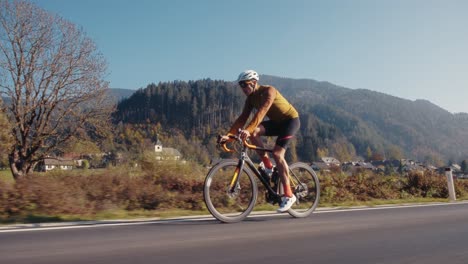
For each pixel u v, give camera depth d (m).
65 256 2.64
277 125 4.35
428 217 4.51
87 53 23.36
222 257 2.67
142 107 184.62
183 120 169.00
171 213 4.96
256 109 4.31
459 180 10.91
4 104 21.77
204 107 176.38
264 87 4.16
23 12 21.97
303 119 155.00
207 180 4.07
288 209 4.36
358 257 2.71
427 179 10.11
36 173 5.58
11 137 19.97
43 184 4.86
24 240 3.11
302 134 135.88
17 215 4.46
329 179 7.95
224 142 4.16
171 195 5.80
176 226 3.80
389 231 3.62
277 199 4.39
